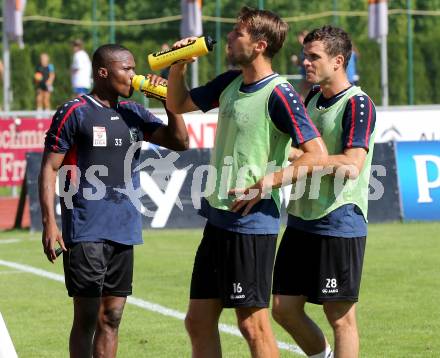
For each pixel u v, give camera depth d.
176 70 21.52
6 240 50.81
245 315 20.95
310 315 32.25
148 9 124.81
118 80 22.78
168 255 44.62
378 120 60.81
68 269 22.62
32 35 126.44
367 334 29.33
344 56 22.12
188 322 21.59
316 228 22.25
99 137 22.56
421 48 115.50
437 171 55.19
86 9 126.56
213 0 116.19
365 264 41.41
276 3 118.69
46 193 22.36
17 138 64.44
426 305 33.28
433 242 47.38
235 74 21.39
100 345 23.16
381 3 74.25
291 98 20.25
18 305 34.22
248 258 20.56
